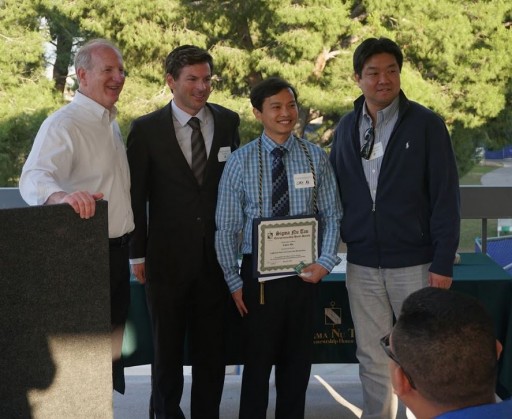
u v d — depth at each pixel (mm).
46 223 1943
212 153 2805
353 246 2797
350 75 8391
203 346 2918
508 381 3000
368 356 2838
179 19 8688
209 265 2826
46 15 9078
